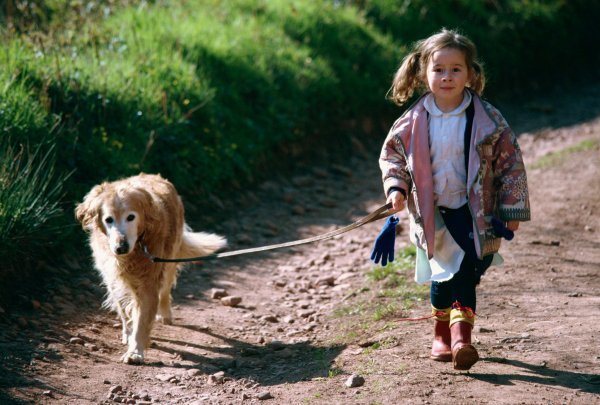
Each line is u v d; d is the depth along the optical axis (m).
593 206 10.96
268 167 13.41
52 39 11.57
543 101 20.78
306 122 14.87
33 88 9.95
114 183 6.87
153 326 7.23
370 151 15.86
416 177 5.32
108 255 6.64
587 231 9.98
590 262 8.63
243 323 7.62
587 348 5.80
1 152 8.49
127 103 10.96
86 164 9.63
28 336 6.75
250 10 16.86
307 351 6.68
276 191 12.71
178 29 14.00
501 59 21.06
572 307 6.93
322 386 5.59
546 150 15.73
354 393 5.36
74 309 7.60
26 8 12.52
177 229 7.34
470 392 5.10
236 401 5.53
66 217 8.87
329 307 7.96
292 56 15.61
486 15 22.28
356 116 16.45
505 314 6.86
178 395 5.75
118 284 6.73
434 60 5.27
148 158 10.64
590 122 18.23
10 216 7.86
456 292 5.32
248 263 9.66
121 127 10.64
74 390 5.75
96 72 11.01
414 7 20.98
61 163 9.38
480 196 5.18
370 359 6.00
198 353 6.76
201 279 9.01
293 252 10.16
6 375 5.84
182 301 8.24
